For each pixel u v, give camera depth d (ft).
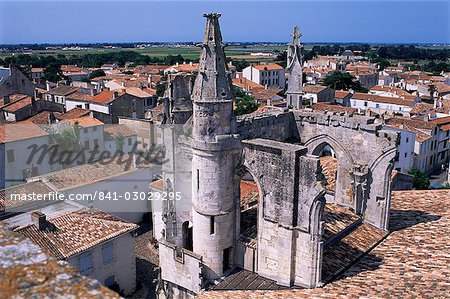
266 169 94.27
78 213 171.94
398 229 113.29
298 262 93.86
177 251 109.70
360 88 643.04
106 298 24.29
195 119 98.68
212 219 102.27
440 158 382.83
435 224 112.57
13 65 462.60
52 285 24.94
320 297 83.35
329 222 108.27
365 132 109.70
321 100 510.17
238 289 97.30
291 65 131.44
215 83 96.22
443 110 442.09
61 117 316.60
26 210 183.93
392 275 87.45
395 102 490.90
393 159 106.63
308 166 87.81
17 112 341.00
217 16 95.86
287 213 92.53
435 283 79.71
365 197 113.09
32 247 29.09
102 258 155.22
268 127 113.09
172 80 126.52
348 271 94.63
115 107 409.69
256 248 102.27
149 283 175.11
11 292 23.99
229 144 98.32
